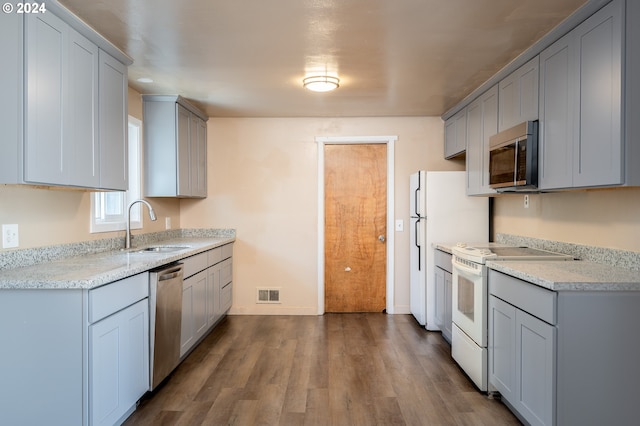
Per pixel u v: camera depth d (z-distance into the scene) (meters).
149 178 3.90
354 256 4.86
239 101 4.09
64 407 2.00
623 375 1.99
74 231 2.85
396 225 4.78
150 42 2.62
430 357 3.42
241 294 4.81
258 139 4.80
